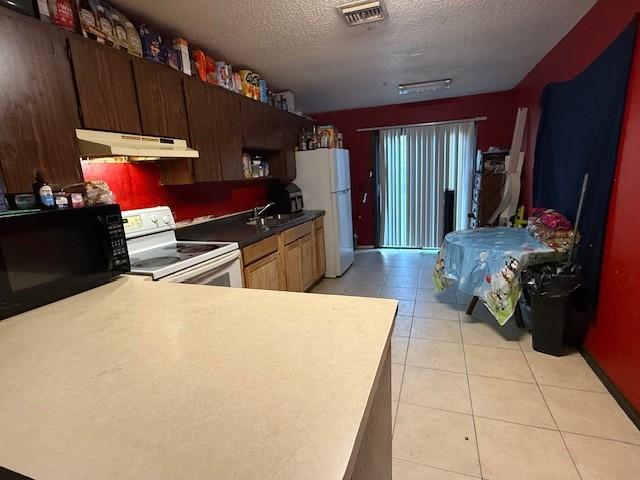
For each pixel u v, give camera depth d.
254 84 3.14
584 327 2.20
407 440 1.60
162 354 0.79
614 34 1.93
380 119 5.08
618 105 1.81
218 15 2.03
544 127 2.97
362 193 5.40
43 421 0.58
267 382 0.66
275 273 2.87
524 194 3.82
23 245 1.13
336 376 0.67
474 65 3.30
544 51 2.96
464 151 4.79
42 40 1.38
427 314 2.99
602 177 1.96
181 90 2.16
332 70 3.20
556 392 1.88
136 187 2.23
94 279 1.37
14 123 1.29
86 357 0.80
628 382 1.70
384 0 1.97
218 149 2.54
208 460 0.48
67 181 1.49
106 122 1.66
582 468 1.41
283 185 3.90
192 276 1.83
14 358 0.81
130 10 1.92
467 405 1.82
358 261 4.84
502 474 1.40
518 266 2.30
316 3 1.94
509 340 2.47
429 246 5.25
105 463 0.48
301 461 0.47
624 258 1.75
